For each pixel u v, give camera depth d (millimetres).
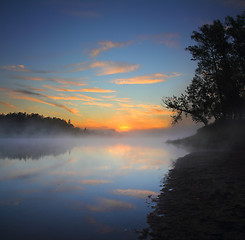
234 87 35969
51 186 8641
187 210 5164
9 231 4422
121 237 4020
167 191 7355
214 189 6855
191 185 7816
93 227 4547
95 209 5738
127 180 9555
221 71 37594
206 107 41594
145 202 6227
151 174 10930
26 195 7293
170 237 3822
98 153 26016
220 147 28234
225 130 34156
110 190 7809
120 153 25672
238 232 3742
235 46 35219
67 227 4602
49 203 6363
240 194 6035
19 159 19656
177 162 15133
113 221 4855
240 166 11516
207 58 39844
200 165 12695
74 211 5633
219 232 3805
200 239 3615
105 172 11883
